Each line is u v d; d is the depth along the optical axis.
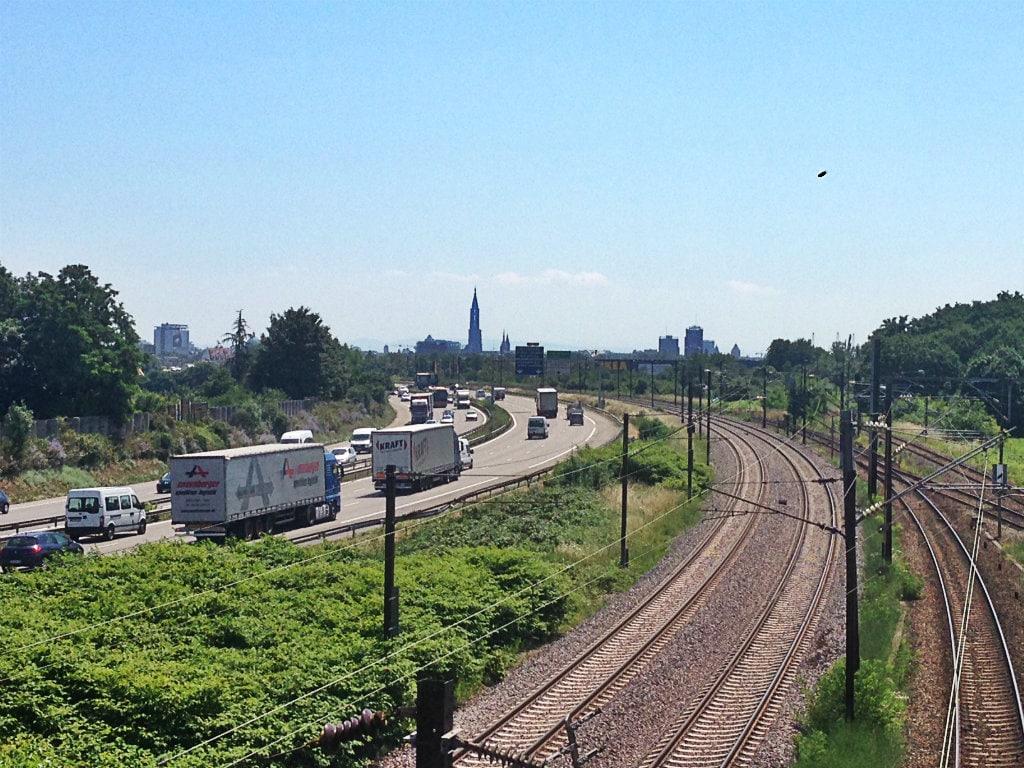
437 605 28.80
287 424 93.06
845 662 24.47
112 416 70.19
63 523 46.44
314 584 30.59
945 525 49.66
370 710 20.92
